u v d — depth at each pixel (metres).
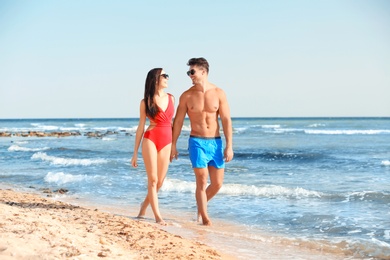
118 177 13.77
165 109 7.08
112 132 55.44
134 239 5.58
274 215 8.11
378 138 37.31
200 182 7.19
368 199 9.39
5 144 34.00
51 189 11.75
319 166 16.81
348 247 5.98
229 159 7.16
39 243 4.48
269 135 45.44
